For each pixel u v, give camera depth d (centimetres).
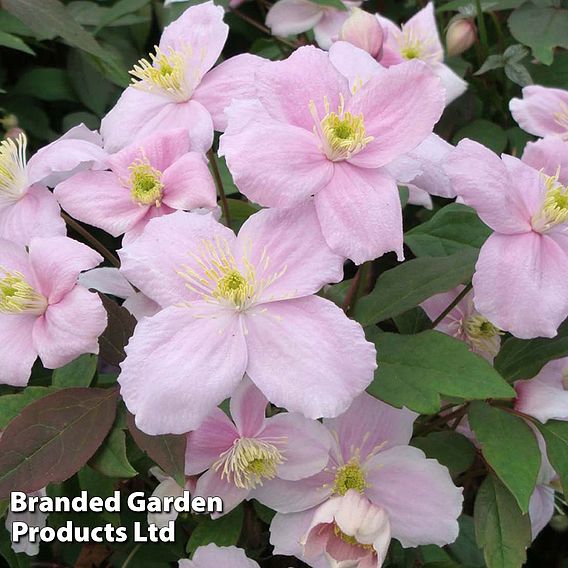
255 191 21
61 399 22
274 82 23
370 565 22
